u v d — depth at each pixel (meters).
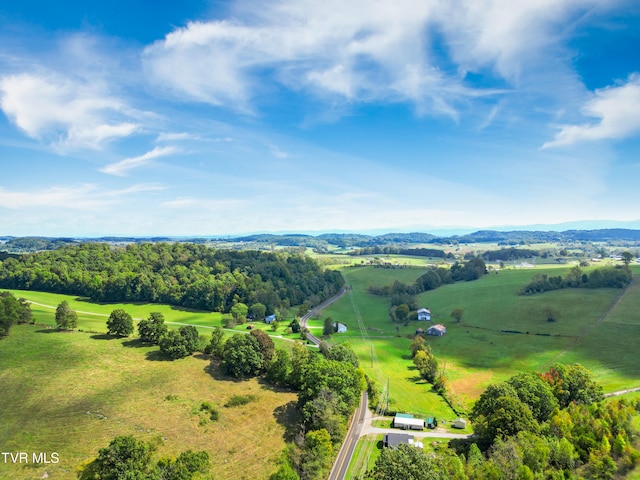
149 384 84.69
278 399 85.88
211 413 76.25
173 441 66.62
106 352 99.06
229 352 96.12
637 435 67.50
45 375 82.56
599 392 89.38
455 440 77.00
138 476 51.62
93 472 53.66
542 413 78.88
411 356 134.75
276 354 100.69
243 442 69.19
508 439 65.12
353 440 75.88
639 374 108.88
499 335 149.00
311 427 74.00
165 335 104.62
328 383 81.38
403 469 55.00
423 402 96.75
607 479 57.50
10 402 71.50
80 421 68.12
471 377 115.50
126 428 68.00
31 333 105.38
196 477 53.34
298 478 56.47
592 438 64.25
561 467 60.75
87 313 150.12
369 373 114.56
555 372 89.94
